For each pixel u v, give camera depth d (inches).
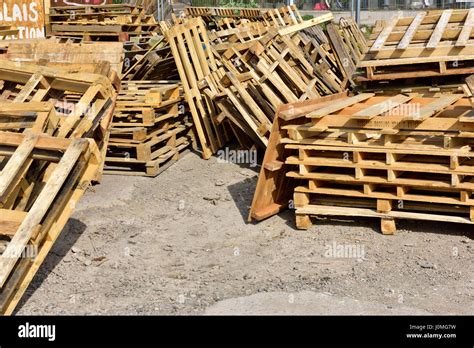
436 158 264.2
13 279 198.2
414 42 324.5
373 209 272.8
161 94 368.2
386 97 312.5
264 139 346.9
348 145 266.1
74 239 274.8
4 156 234.7
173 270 245.1
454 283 223.8
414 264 239.6
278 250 260.5
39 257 209.6
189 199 327.6
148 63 431.8
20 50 387.5
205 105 401.4
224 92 362.3
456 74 307.3
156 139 374.0
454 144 253.0
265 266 245.3
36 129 238.5
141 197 332.8
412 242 258.1
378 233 269.0
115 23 538.6
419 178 264.8
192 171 371.6
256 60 378.9
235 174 360.8
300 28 418.6
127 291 226.5
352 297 214.7
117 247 267.7
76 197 221.9
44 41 432.8
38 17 622.8
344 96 339.0
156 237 279.1
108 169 374.0
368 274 233.1
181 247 267.7
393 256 247.6
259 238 274.4
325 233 273.7
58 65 290.2
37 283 232.5
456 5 927.0
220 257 256.2
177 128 402.0
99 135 263.4
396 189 263.7
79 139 221.1
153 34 566.3
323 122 269.6
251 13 571.2
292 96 353.1
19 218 208.7
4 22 590.6
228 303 213.8
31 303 216.7
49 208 212.1
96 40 550.0
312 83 382.9
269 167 281.3
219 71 394.6
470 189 251.9
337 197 283.6
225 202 320.8
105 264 250.8
